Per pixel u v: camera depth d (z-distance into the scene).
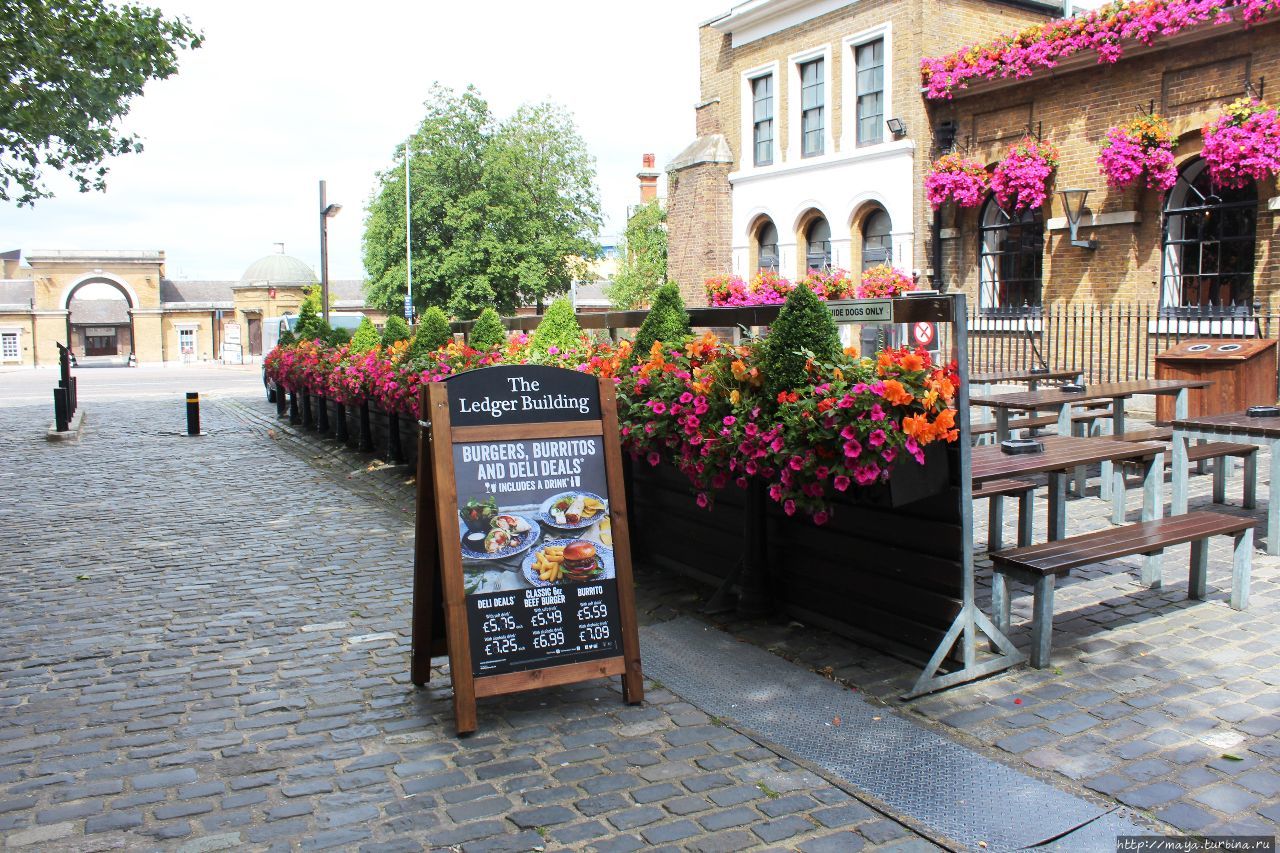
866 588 4.81
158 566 6.98
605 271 59.84
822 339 4.59
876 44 18.42
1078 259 14.80
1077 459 5.45
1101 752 3.65
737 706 4.23
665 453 5.66
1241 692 4.16
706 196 21.84
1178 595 5.52
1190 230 13.44
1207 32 12.70
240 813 3.37
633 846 3.10
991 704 4.12
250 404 22.47
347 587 6.35
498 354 9.38
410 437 10.80
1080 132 14.76
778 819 3.26
